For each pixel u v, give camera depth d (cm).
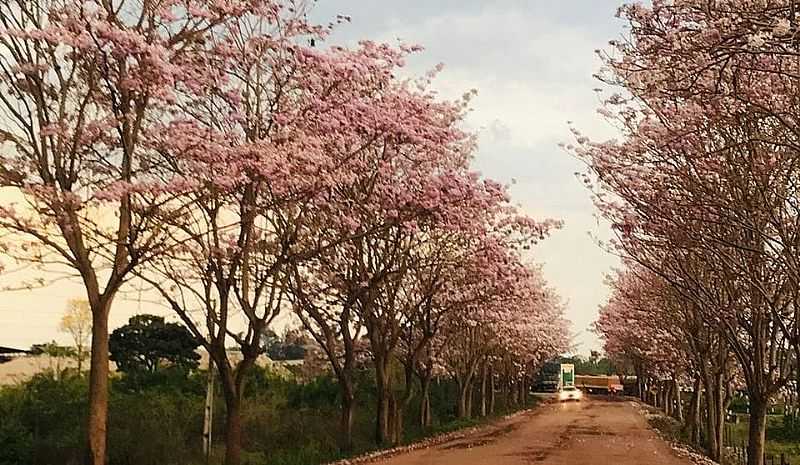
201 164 1430
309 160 1567
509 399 7319
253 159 1464
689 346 2853
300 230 2131
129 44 1293
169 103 1456
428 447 2872
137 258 1399
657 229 1666
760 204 1444
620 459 2458
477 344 4400
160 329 3784
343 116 1695
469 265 2722
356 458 2322
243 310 1861
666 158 1520
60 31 1254
